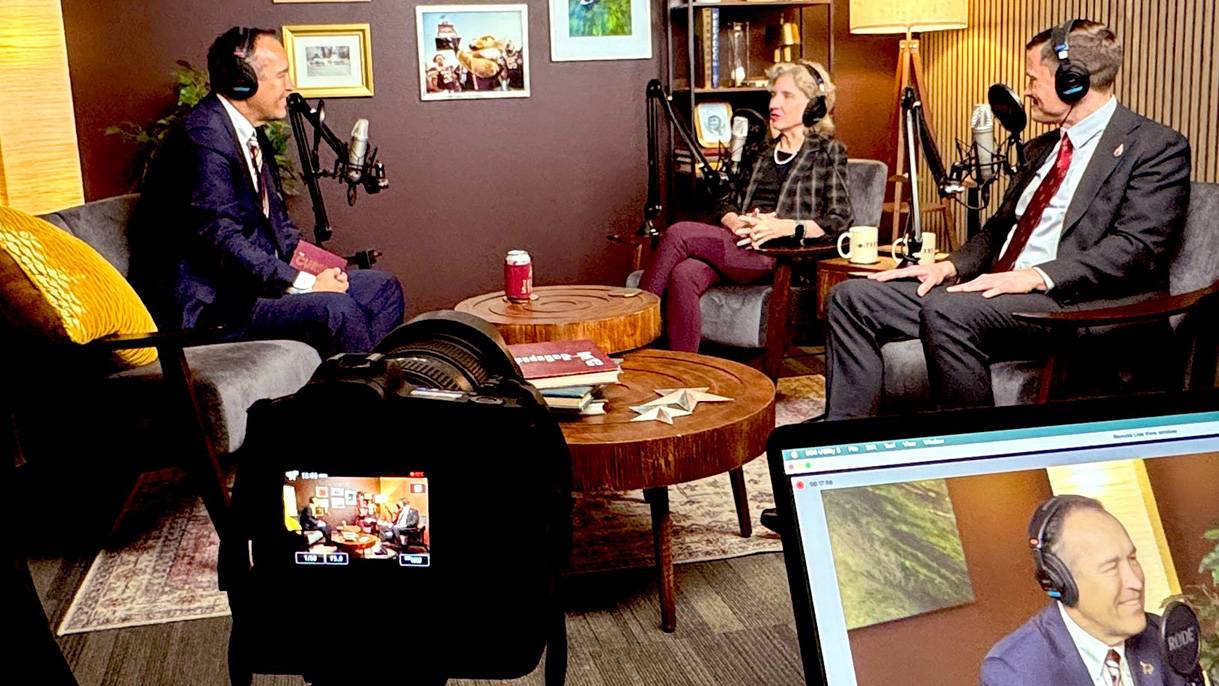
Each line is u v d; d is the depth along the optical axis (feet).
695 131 15.76
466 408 3.22
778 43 16.31
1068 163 9.80
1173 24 12.02
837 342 10.36
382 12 15.76
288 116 15.31
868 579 2.48
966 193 15.55
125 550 8.96
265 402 3.31
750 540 8.79
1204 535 2.52
